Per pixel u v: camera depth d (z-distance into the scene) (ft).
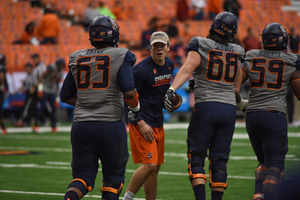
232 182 91.20
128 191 65.05
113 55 52.90
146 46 263.70
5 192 82.43
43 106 191.31
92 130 52.42
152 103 65.62
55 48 262.47
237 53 61.98
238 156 126.72
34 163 115.65
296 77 62.34
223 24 61.52
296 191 24.06
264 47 64.28
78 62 53.93
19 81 232.32
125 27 293.43
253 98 63.16
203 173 59.36
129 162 117.80
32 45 262.88
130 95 52.70
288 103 212.84
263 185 60.29
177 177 97.45
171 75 67.21
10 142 159.84
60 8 306.96
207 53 60.70
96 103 52.70
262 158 65.05
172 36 258.37
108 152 52.80
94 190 84.33
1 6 294.87
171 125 224.94
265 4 345.92
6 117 244.63
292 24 347.97
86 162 52.90
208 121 59.82
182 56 250.78
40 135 182.70
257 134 62.90
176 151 137.49
